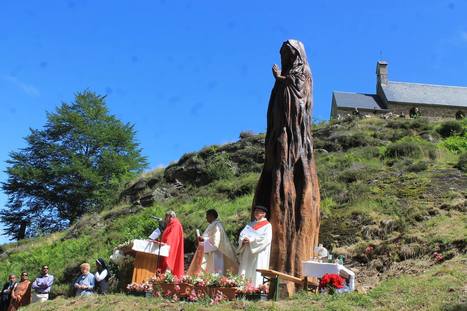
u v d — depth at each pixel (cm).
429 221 1780
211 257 1220
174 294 1076
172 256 1249
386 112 5466
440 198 2003
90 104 5400
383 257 1606
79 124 5159
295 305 978
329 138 3278
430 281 1059
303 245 1201
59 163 4988
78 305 1102
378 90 5759
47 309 1118
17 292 1521
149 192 3222
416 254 1559
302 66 1332
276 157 1270
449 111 5503
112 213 3141
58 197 4875
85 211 4809
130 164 5222
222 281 1046
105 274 1328
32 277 2452
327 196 2244
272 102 1330
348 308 939
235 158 3341
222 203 2683
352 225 1886
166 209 2830
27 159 5066
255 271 1145
